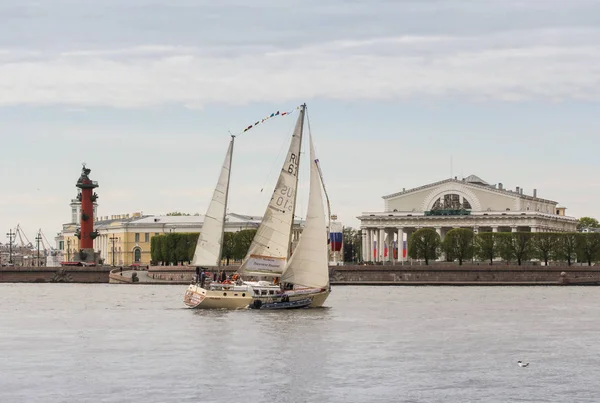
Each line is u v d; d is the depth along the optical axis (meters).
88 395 64.25
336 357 79.25
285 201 119.19
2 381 68.81
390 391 65.62
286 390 65.75
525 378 70.38
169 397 63.62
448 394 64.81
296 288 121.56
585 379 70.06
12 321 110.50
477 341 90.50
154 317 112.81
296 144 119.06
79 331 98.50
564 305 141.00
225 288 121.69
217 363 76.00
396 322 108.12
